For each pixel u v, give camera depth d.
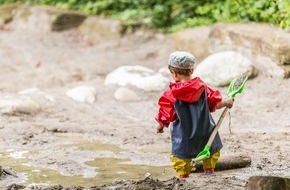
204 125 7.43
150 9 21.67
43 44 21.42
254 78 14.05
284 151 9.38
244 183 7.34
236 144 9.93
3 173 8.27
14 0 25.61
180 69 7.47
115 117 12.93
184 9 20.16
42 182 7.94
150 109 13.55
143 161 9.10
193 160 7.35
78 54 20.17
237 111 12.39
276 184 6.54
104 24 21.28
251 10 15.74
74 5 23.61
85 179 8.09
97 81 16.45
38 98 14.12
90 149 9.96
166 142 10.44
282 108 12.26
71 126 11.68
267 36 13.94
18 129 11.27
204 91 7.45
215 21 18.06
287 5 14.31
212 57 14.65
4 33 23.20
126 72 15.80
